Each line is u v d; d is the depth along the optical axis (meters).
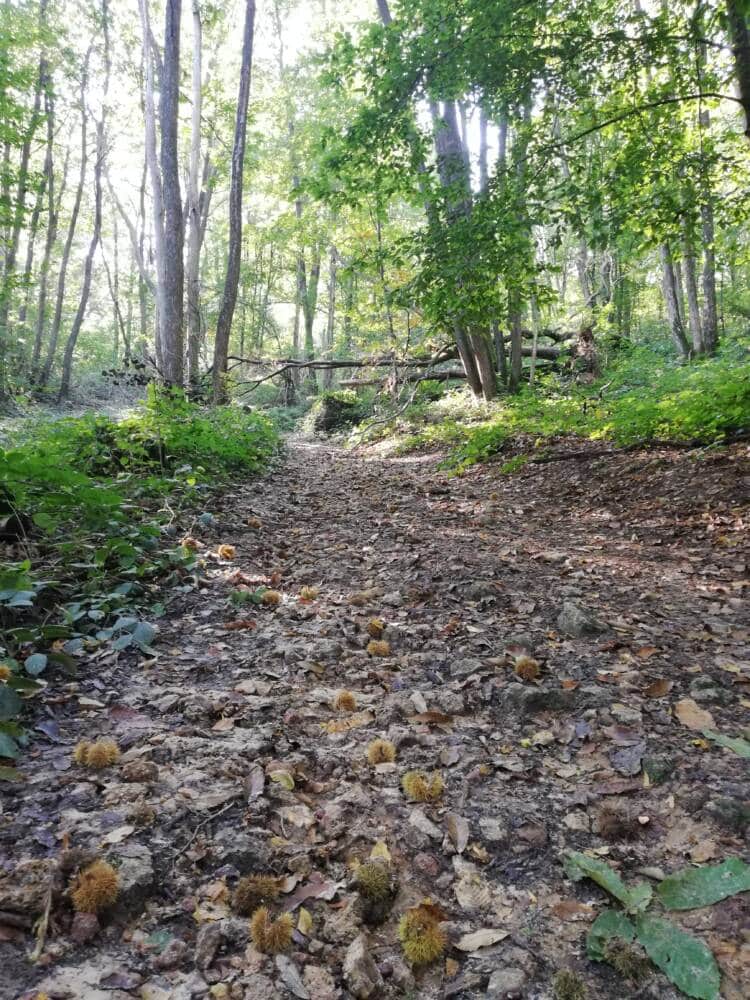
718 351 14.25
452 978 1.44
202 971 1.40
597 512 7.04
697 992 1.37
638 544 5.71
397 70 7.65
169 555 4.30
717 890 1.64
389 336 18.39
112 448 7.29
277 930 1.47
